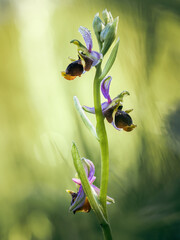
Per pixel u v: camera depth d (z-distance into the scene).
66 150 0.44
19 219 0.45
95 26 0.36
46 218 0.44
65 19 0.48
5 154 0.49
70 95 0.44
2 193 0.47
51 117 0.46
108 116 0.36
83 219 0.42
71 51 0.48
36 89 0.50
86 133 0.42
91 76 0.45
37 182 0.45
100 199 0.36
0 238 0.45
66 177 0.43
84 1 0.46
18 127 0.50
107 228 0.35
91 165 0.37
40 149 0.45
